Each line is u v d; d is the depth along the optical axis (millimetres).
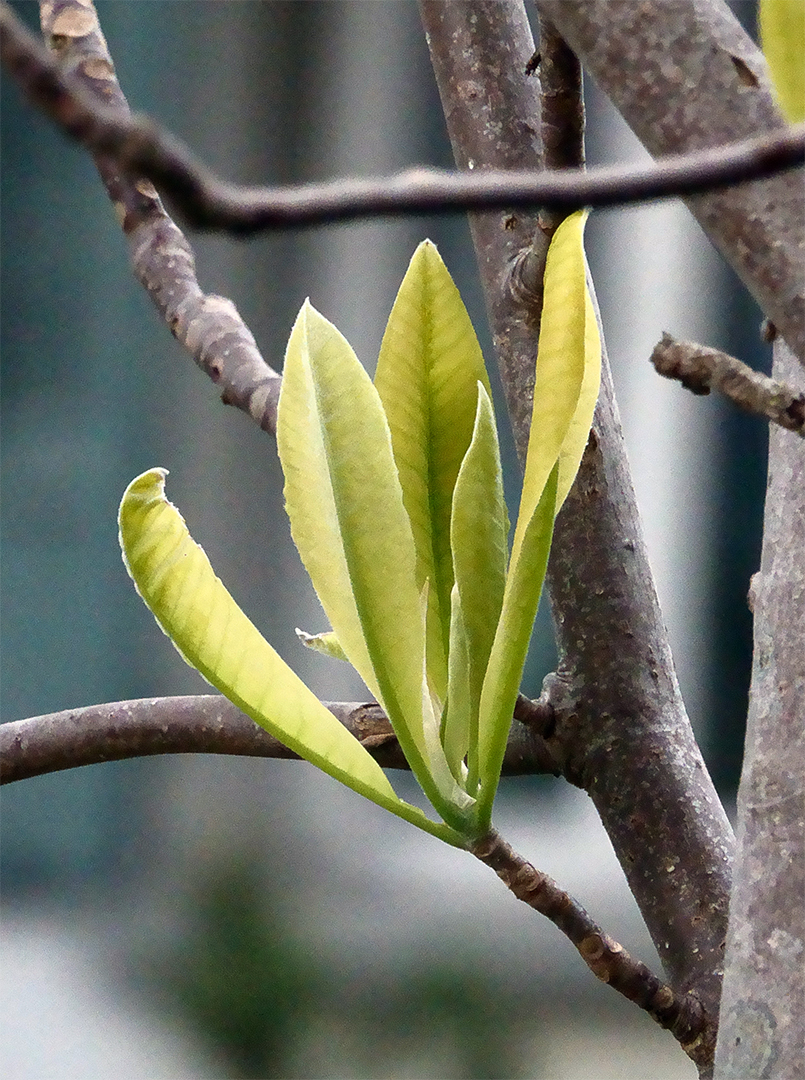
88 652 3557
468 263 3510
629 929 3188
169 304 1223
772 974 1109
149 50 3566
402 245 3547
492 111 1221
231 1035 3033
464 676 1122
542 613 3230
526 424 1200
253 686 1116
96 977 3168
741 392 1070
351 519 1113
